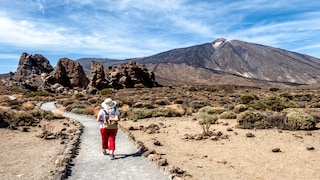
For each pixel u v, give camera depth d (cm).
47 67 14812
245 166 927
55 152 1136
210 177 809
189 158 1034
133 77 10500
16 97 6556
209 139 1400
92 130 1742
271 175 832
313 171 863
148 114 2495
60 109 3806
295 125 1639
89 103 4309
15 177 812
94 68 9612
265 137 1407
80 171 855
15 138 1460
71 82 10650
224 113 2273
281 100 3041
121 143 1281
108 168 884
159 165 898
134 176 805
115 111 1032
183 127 1853
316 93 5928
